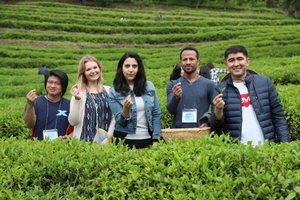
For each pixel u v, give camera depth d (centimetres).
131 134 455
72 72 2259
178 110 495
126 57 452
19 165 350
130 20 4019
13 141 420
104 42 3391
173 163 300
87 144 384
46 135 497
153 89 474
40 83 1830
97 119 483
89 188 311
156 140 456
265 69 1221
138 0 5084
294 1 2388
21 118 737
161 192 281
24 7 4228
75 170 337
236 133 426
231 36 3375
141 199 292
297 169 290
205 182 292
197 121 483
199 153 322
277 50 2114
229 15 4853
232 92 436
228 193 270
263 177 270
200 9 5494
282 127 427
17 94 1533
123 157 341
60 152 354
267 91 432
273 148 318
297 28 3203
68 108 527
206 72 684
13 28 3534
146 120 462
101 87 511
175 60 2252
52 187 326
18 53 2659
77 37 3353
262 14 4941
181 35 3466
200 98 489
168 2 5572
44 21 3775
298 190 246
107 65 2353
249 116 430
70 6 4709
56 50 2886
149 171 308
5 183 319
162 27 3791
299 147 316
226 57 447
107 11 4756
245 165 293
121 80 460
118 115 446
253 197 266
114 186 300
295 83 1063
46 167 343
